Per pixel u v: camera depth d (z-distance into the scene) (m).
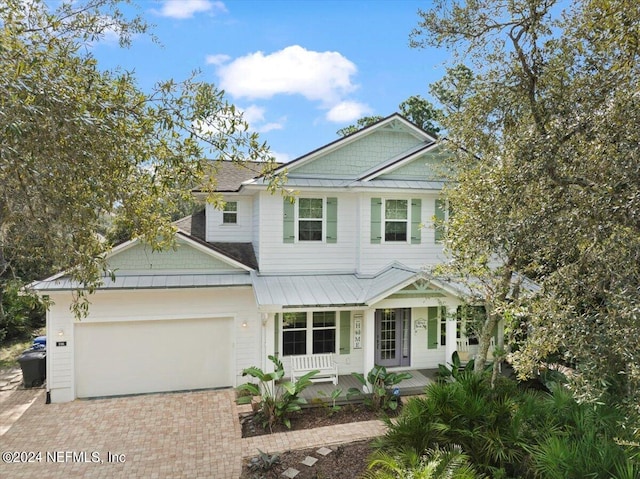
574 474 6.22
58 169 4.34
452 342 13.69
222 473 8.39
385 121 16.02
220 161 6.22
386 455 7.29
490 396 9.03
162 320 13.17
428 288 12.98
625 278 4.38
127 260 13.05
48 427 10.50
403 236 15.34
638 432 4.64
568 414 8.09
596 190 4.68
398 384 13.13
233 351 13.73
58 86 4.26
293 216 14.79
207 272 13.80
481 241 7.30
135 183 5.95
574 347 4.65
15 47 4.11
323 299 12.73
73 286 11.65
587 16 5.53
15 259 6.50
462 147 9.61
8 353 17.17
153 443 9.66
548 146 5.28
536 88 7.08
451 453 6.64
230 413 11.41
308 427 10.41
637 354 4.11
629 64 4.84
